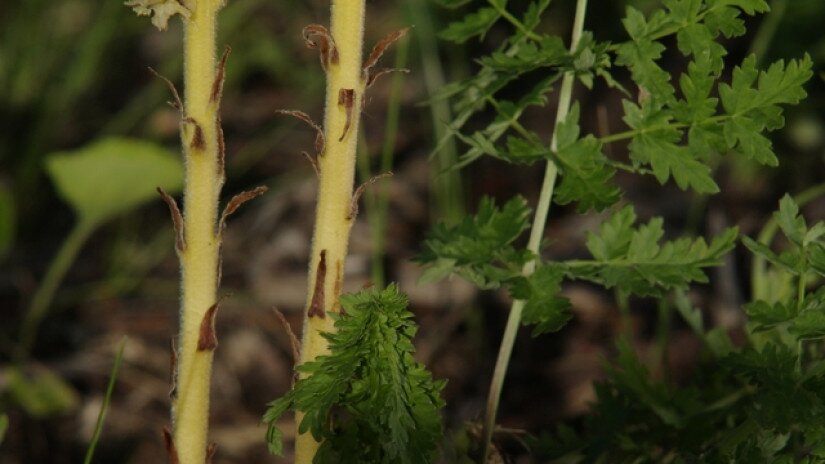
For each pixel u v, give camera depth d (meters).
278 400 1.48
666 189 4.39
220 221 1.50
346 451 1.53
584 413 3.22
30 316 3.64
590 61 1.62
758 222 3.90
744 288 3.62
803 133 3.98
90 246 4.41
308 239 4.50
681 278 1.64
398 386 1.47
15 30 4.77
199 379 1.54
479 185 4.53
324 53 1.47
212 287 1.51
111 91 5.47
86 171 3.40
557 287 1.68
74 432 3.29
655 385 2.00
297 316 4.06
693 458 1.75
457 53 4.88
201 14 1.42
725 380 2.21
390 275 4.14
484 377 3.51
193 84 1.44
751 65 1.54
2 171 4.66
